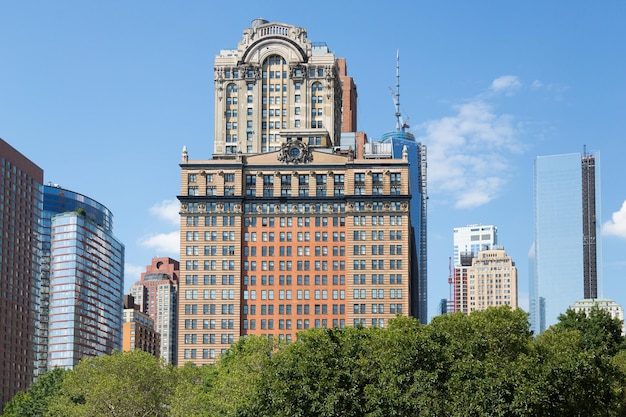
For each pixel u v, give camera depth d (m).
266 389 138.62
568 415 140.12
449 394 135.50
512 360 153.25
